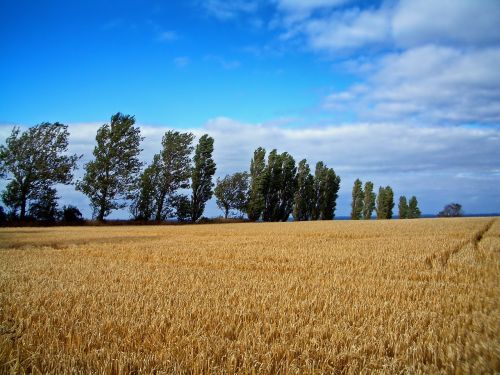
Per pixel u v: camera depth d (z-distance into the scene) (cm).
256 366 437
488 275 1033
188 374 427
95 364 436
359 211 9175
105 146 5609
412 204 10619
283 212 7681
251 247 1838
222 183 7588
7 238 2544
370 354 489
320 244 1981
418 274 1083
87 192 5484
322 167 8462
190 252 1634
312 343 504
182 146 6291
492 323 579
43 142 5191
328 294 789
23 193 5091
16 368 418
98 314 630
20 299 718
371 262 1309
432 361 469
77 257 1491
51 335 528
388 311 670
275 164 7519
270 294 778
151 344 500
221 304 700
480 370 422
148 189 6022
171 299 741
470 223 4075
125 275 1034
